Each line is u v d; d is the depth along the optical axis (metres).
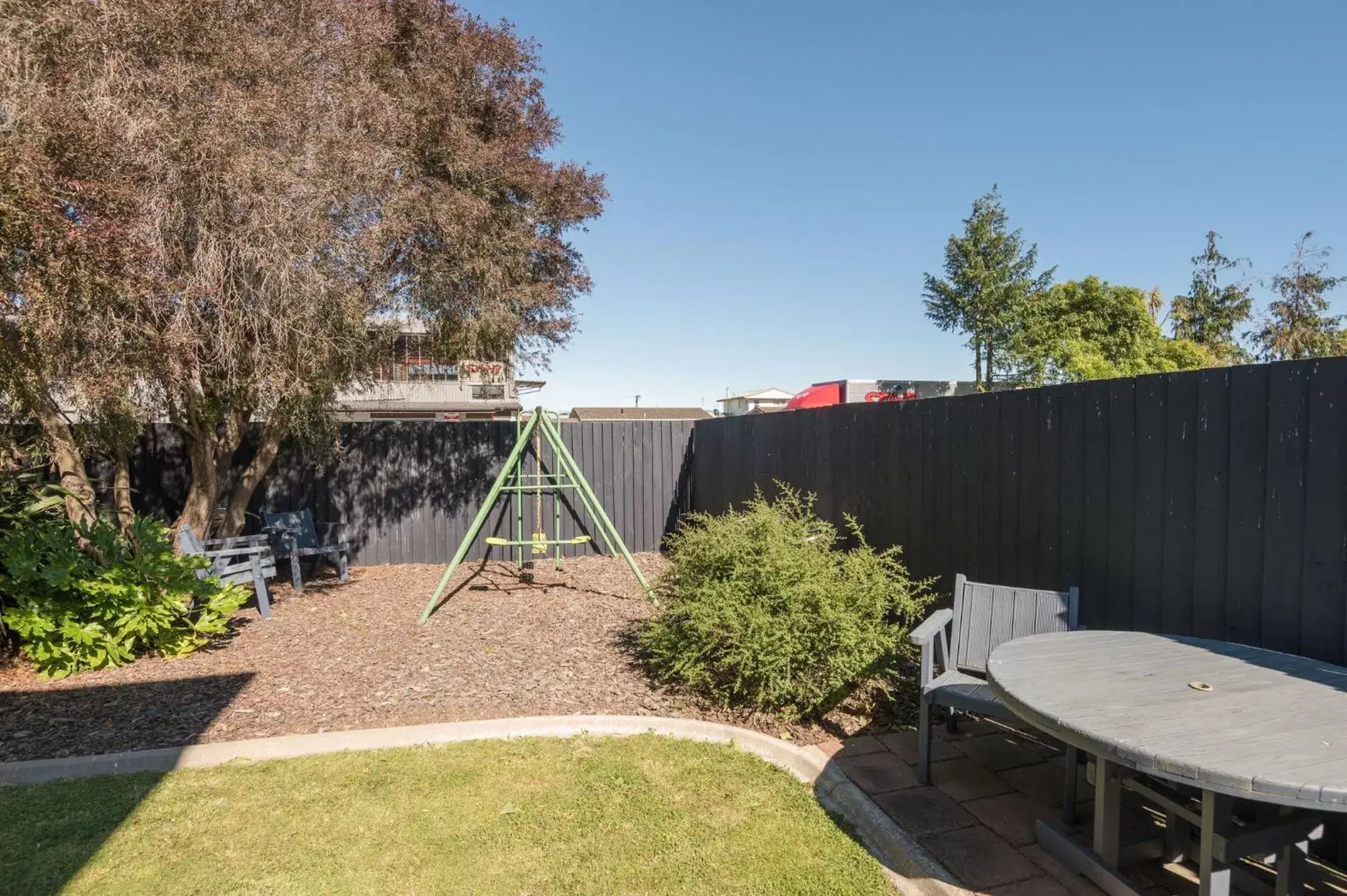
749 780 3.38
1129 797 3.17
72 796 3.21
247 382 5.82
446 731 3.87
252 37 5.58
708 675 4.28
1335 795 1.72
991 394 4.63
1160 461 3.47
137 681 4.77
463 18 7.84
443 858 2.76
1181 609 3.37
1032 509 4.29
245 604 7.07
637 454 10.24
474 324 7.96
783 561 4.18
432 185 7.35
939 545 5.15
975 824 2.98
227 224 5.28
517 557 9.63
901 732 3.93
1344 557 2.69
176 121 5.03
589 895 2.55
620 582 8.23
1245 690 2.42
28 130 4.39
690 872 2.69
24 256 4.26
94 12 4.86
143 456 8.27
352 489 9.18
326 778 3.37
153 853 2.78
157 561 5.25
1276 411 2.94
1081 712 2.24
